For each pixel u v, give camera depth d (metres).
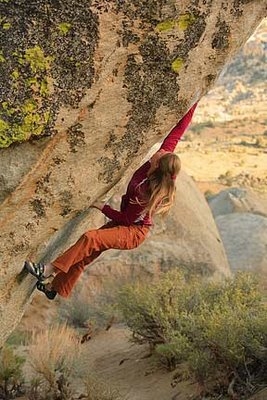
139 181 5.51
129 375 10.95
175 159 5.40
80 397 9.96
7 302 5.29
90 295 15.02
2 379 10.34
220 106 106.19
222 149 77.56
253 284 12.15
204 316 10.27
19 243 4.95
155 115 4.86
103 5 4.25
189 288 12.02
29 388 10.50
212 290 11.98
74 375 10.80
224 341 9.17
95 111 4.56
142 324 11.53
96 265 15.34
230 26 4.84
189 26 4.57
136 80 4.61
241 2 4.80
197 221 17.22
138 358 11.59
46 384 10.52
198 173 63.88
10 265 5.03
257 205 27.62
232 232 21.58
